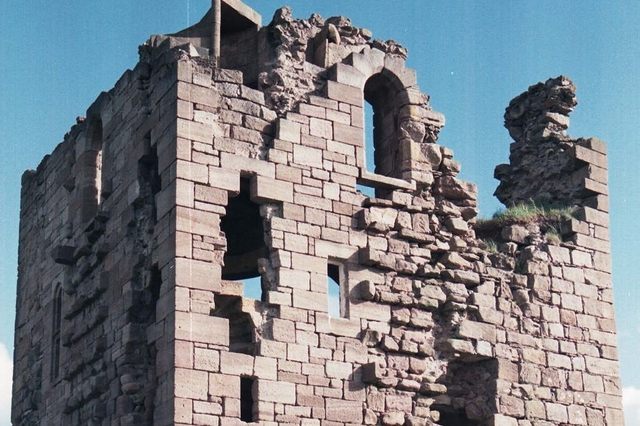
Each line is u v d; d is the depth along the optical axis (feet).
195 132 123.95
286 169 127.75
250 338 124.16
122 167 135.54
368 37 139.95
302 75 133.18
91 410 132.87
